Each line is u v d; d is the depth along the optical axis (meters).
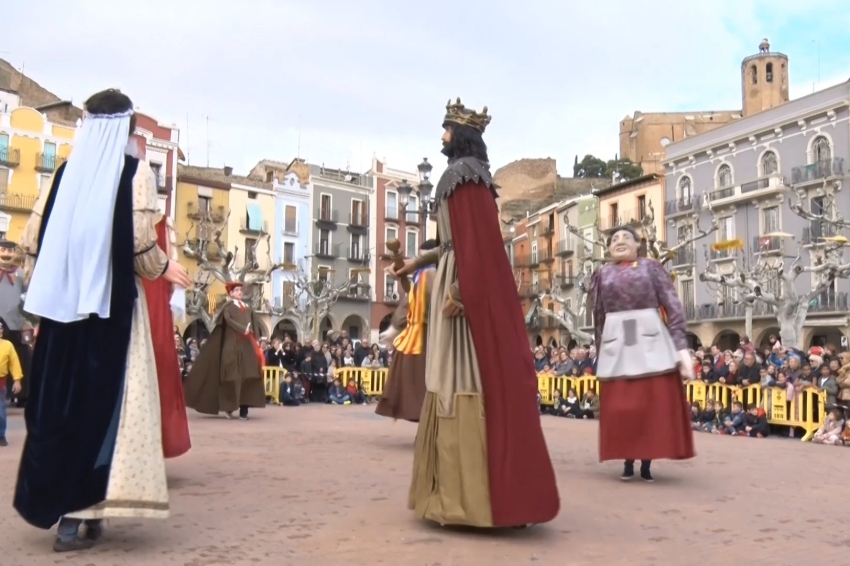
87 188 4.16
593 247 54.00
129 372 4.11
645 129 83.12
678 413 7.04
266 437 9.66
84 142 4.28
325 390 19.73
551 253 60.88
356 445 8.89
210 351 11.89
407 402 8.77
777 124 42.06
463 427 4.58
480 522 4.42
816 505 5.89
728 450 9.72
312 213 57.50
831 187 38.91
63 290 4.04
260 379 12.34
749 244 43.31
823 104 39.81
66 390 3.96
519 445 4.50
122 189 4.16
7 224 42.88
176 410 6.06
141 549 4.09
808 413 11.99
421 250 8.48
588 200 56.69
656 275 7.26
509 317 4.65
